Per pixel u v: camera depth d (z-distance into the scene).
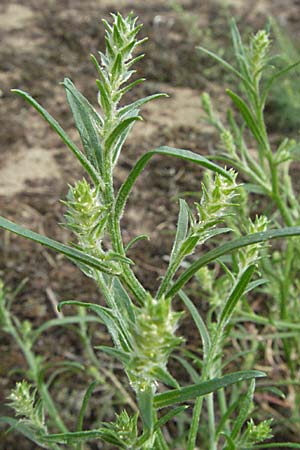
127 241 0.67
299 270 0.57
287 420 0.44
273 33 1.04
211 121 0.48
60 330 0.58
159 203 0.73
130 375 0.25
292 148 0.42
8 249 0.66
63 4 1.22
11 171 0.78
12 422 0.34
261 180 0.43
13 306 0.60
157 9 1.19
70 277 0.63
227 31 1.09
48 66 1.00
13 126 0.85
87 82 0.96
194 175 0.77
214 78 0.97
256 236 0.25
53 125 0.25
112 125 0.25
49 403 0.42
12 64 1.00
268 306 0.56
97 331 0.58
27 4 1.22
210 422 0.36
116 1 1.24
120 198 0.25
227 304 0.29
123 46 0.25
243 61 0.39
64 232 0.69
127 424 0.27
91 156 0.26
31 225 0.69
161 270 0.64
